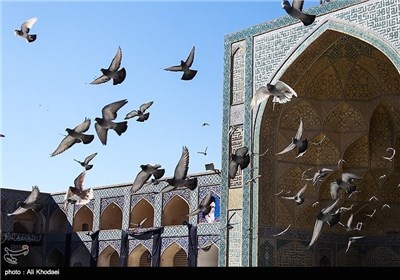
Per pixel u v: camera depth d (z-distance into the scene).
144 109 6.11
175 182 5.61
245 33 12.69
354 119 12.90
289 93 6.22
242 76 12.57
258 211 11.65
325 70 12.50
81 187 5.80
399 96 12.26
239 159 7.00
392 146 12.72
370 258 13.13
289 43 11.83
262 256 11.57
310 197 12.69
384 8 10.31
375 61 12.13
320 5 11.39
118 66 5.65
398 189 12.86
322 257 12.63
